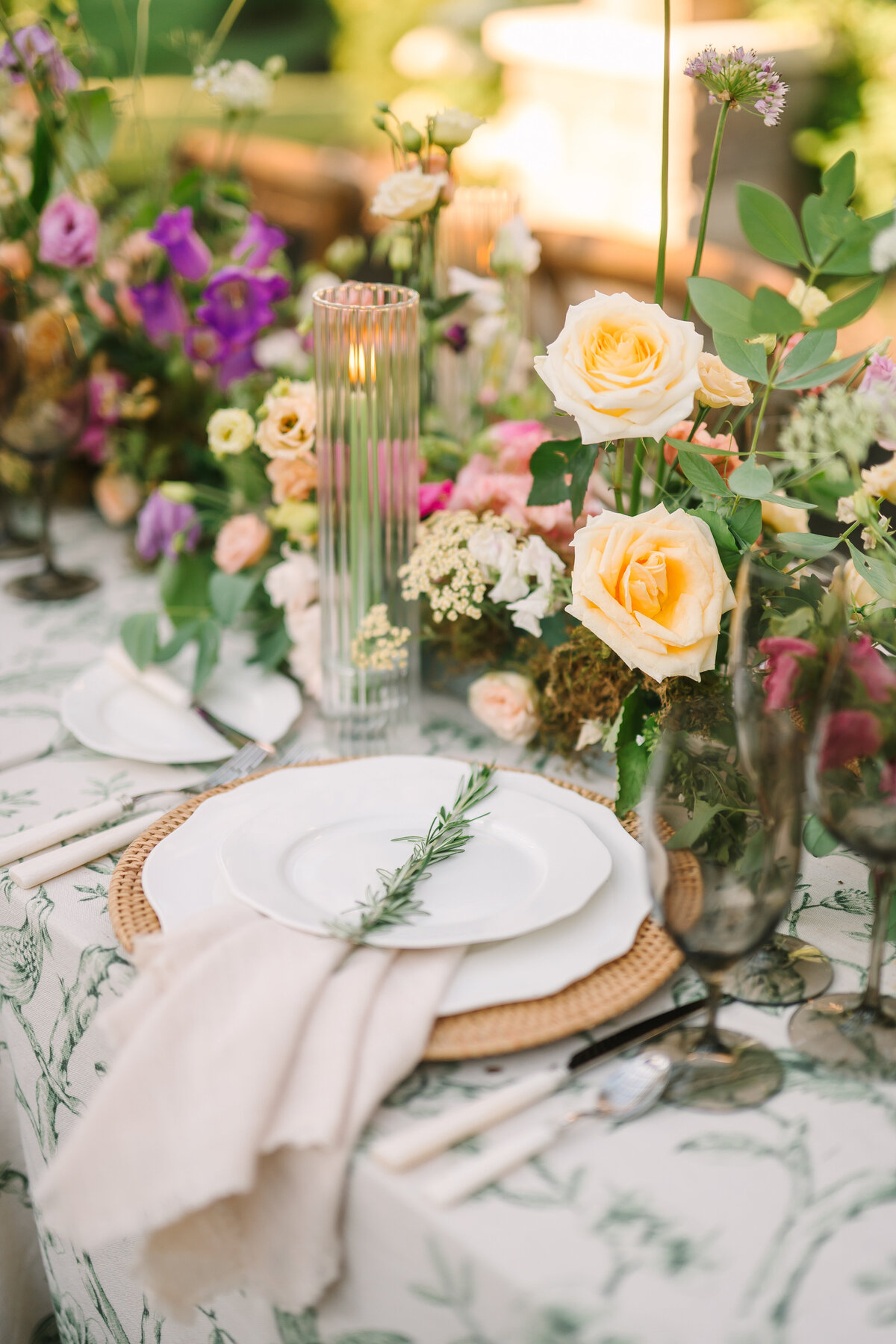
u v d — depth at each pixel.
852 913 0.76
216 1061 0.55
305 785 0.83
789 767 0.56
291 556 1.06
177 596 1.18
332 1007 0.59
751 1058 0.62
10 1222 0.95
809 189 4.19
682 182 3.60
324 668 0.96
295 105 5.26
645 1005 0.67
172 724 1.01
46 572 1.34
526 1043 0.60
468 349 1.24
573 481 0.86
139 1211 0.52
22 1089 0.86
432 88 5.30
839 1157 0.56
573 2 5.08
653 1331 0.48
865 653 0.58
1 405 1.19
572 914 0.67
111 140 1.42
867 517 0.70
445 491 1.02
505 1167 0.54
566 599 0.90
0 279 1.37
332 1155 0.55
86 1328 0.86
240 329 1.16
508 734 0.94
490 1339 0.52
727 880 0.57
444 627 0.99
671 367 0.72
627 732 0.81
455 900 0.70
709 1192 0.54
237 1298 0.66
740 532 0.79
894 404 0.64
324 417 0.88
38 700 1.07
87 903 0.77
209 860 0.75
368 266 2.45
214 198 1.40
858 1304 0.49
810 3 4.15
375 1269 0.56
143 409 1.35
